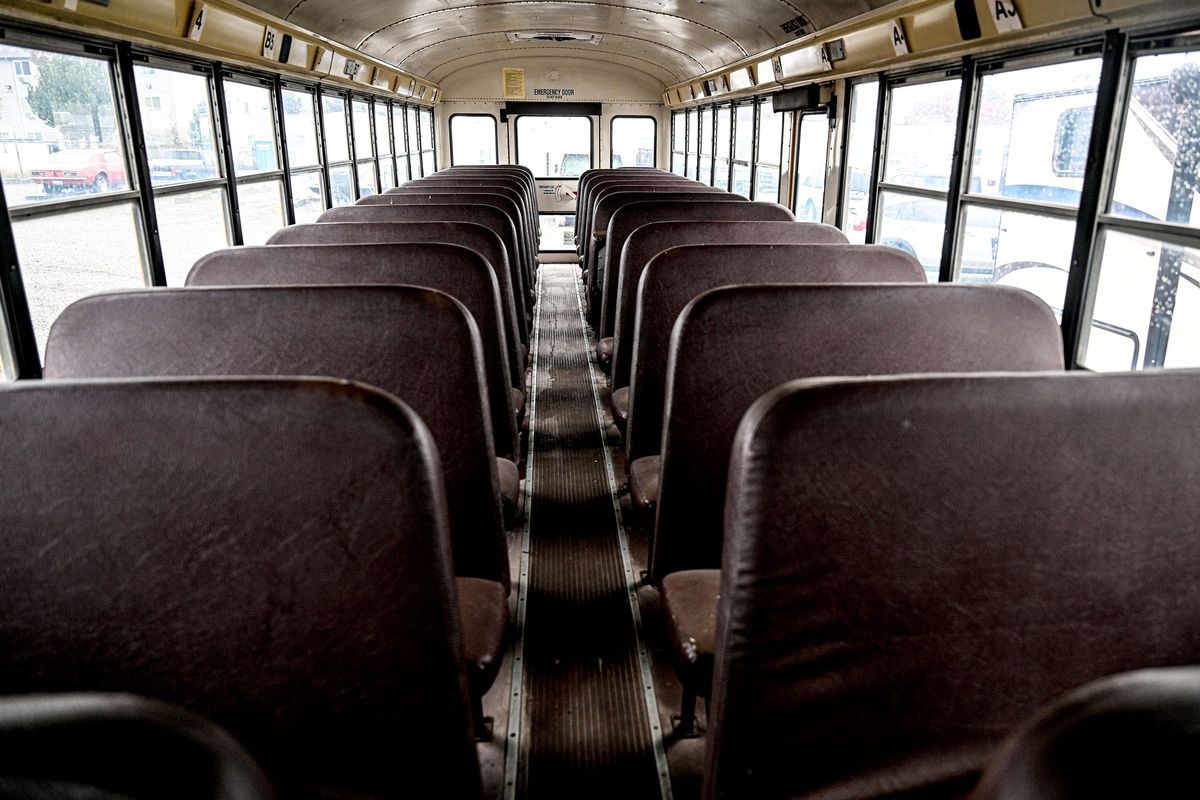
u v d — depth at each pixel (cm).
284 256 245
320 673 109
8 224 281
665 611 178
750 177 861
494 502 186
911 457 102
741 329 176
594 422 444
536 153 1357
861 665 111
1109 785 42
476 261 242
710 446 187
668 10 748
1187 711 42
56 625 104
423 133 1233
